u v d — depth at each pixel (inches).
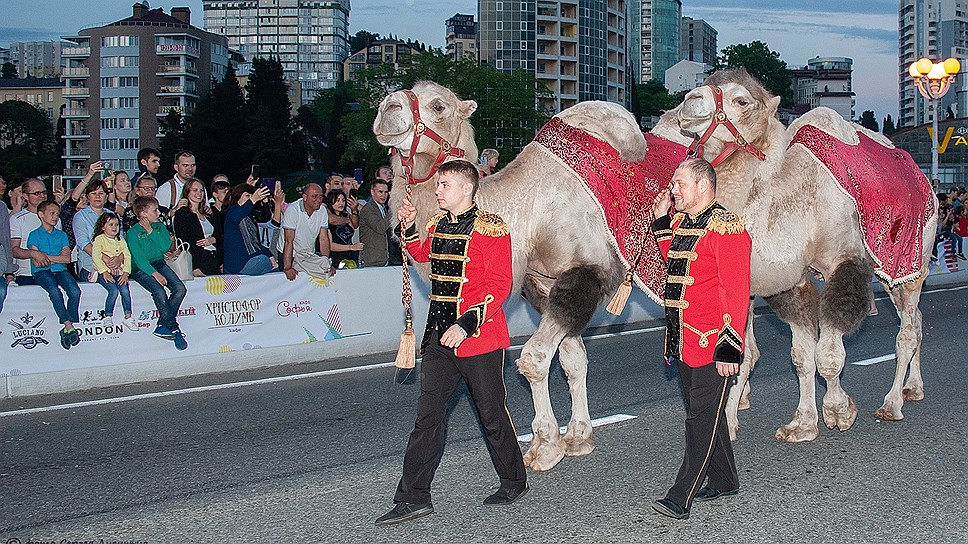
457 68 2802.7
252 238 444.8
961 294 693.3
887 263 292.7
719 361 204.2
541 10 3993.6
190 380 388.8
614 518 215.5
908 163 324.5
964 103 3284.9
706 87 263.0
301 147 3499.0
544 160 258.5
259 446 284.0
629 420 307.9
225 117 3083.2
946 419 305.9
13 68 7450.8
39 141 5339.6
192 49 5206.7
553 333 248.4
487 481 244.1
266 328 422.6
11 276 385.1
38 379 365.1
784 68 4736.7
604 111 266.5
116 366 381.7
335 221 504.7
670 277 214.2
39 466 265.9
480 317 206.1
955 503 224.4
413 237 224.5
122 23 5128.0
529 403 339.0
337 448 280.4
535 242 254.5
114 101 5132.9
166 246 398.0
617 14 4372.5
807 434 279.4
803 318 285.4
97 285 379.2
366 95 2832.2
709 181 210.2
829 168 280.8
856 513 217.8
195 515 221.9
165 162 3046.3
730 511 219.5
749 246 208.7
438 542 202.5
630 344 470.0
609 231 254.8
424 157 243.3
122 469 261.7
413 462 213.8
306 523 215.3
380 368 411.5
